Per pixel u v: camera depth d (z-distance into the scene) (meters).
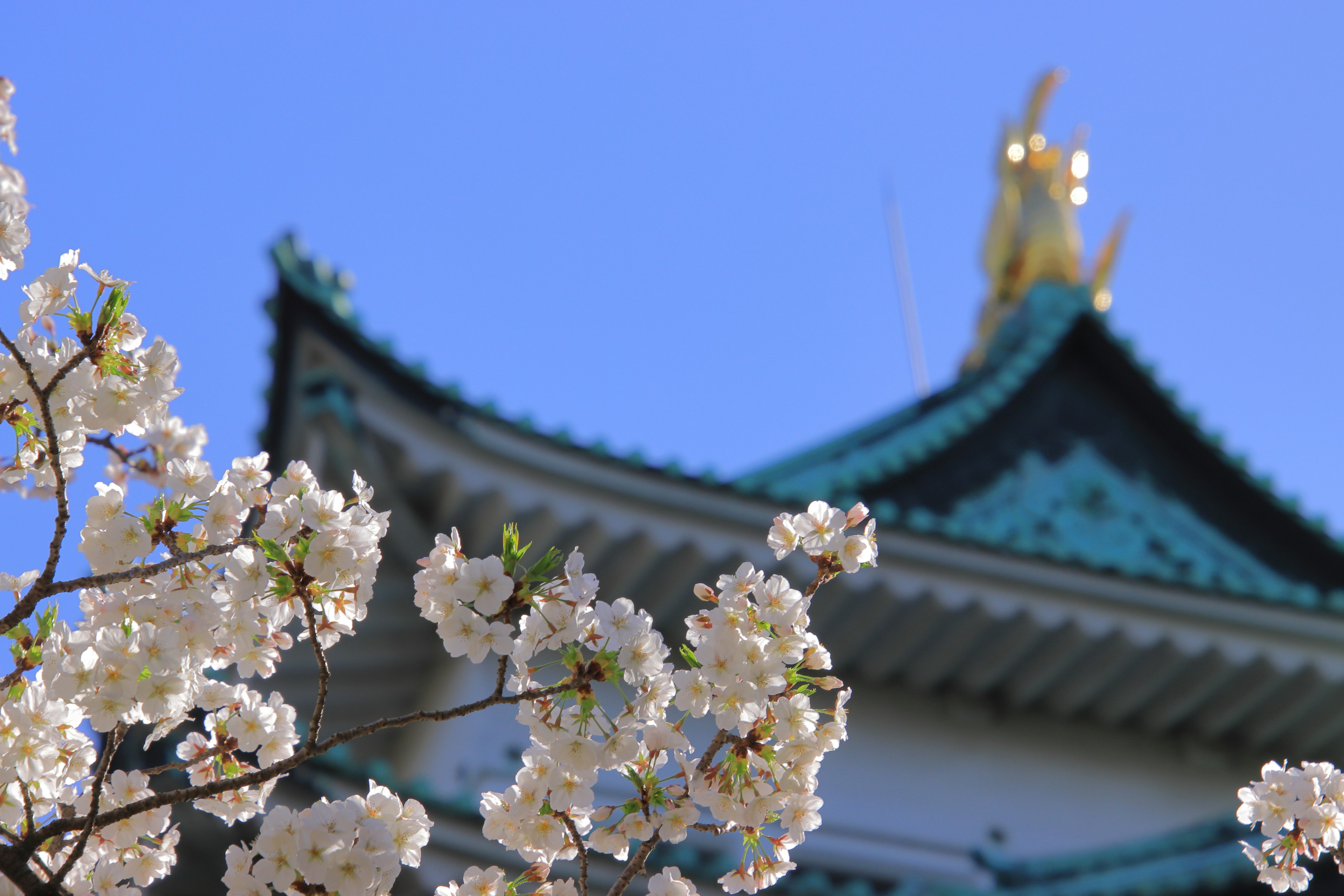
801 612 3.01
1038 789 11.03
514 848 3.12
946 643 10.79
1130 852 8.39
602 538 9.77
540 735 2.89
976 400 13.05
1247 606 10.71
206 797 3.13
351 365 9.33
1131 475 13.26
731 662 2.92
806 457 13.81
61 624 2.93
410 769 10.14
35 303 2.98
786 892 7.89
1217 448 13.27
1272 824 3.49
